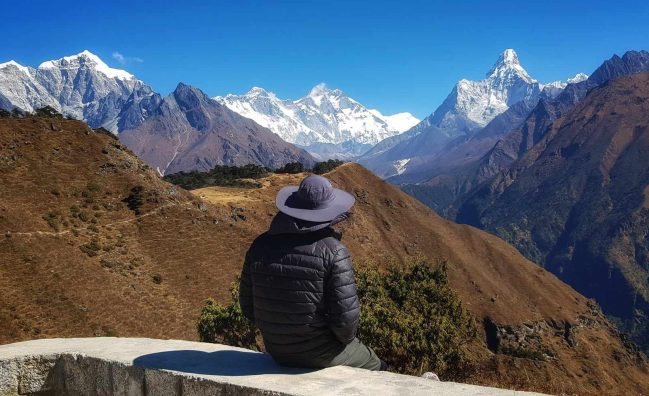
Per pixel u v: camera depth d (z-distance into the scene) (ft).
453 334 53.62
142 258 205.05
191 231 231.71
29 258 174.09
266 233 16.62
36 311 152.25
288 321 15.64
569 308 361.71
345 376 15.46
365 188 400.88
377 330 48.44
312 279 15.30
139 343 20.33
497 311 317.42
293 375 15.64
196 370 16.39
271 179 372.58
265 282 15.90
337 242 15.58
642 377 318.24
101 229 211.61
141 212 229.04
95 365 18.38
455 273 349.41
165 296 186.80
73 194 223.30
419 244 367.25
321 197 15.85
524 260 414.00
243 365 16.81
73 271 178.19
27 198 209.05
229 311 74.69
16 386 19.34
